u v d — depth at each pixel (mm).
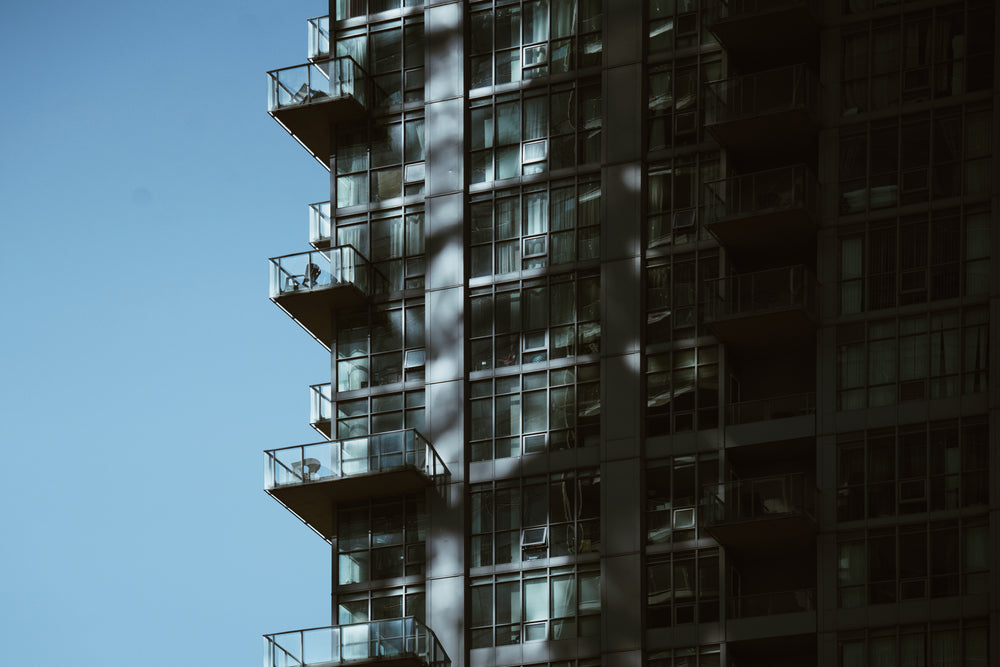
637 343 69562
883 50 69938
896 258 67938
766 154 71062
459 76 74500
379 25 76312
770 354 69312
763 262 70438
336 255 73625
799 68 69688
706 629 66188
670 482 68062
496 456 70250
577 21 73625
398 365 72375
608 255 70750
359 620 69938
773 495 66062
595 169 71875
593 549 68062
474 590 69062
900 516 65438
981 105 68312
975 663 63438
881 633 64500
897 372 66875
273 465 71438
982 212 67438
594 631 67250
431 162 74062
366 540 70875
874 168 69000
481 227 72875
